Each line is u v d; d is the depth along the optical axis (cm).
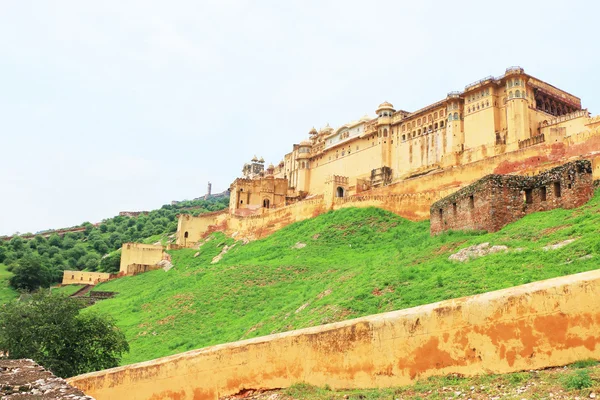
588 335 977
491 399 941
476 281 1800
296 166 9862
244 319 3397
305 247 5306
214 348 1369
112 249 12456
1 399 803
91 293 6469
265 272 4478
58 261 10581
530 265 1797
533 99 6259
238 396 1290
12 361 1108
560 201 2511
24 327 2642
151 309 4506
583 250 1752
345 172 8488
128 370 1485
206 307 3944
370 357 1173
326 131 9725
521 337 1029
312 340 1250
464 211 2802
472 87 6500
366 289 2209
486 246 2227
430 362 1109
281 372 1267
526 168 4644
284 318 2739
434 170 6606
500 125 6247
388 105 7912
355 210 5894
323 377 1216
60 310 2733
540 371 995
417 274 2183
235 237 7456
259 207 8694
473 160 6122
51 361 2577
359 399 1085
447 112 6838
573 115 5638
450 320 1103
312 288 3434
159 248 7831
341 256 4650
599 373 909
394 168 7588
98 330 2792
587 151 4288
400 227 5109
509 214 2594
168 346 3288
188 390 1364
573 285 1005
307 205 6681
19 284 8456
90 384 1544
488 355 1051
